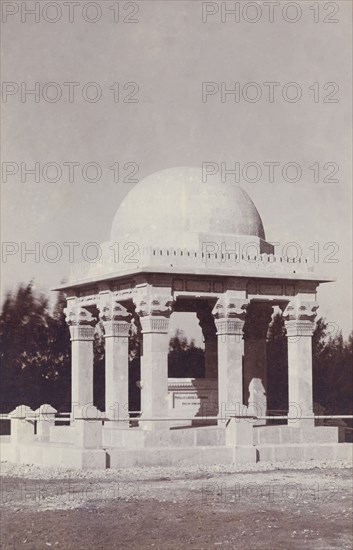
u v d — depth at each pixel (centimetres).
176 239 3175
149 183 3303
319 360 4784
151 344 3012
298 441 3164
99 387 4753
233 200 3288
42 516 2170
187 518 2155
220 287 3144
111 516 2170
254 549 1905
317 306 3275
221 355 3141
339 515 2192
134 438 3003
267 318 3491
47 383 4544
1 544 1958
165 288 3044
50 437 3319
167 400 3184
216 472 2784
